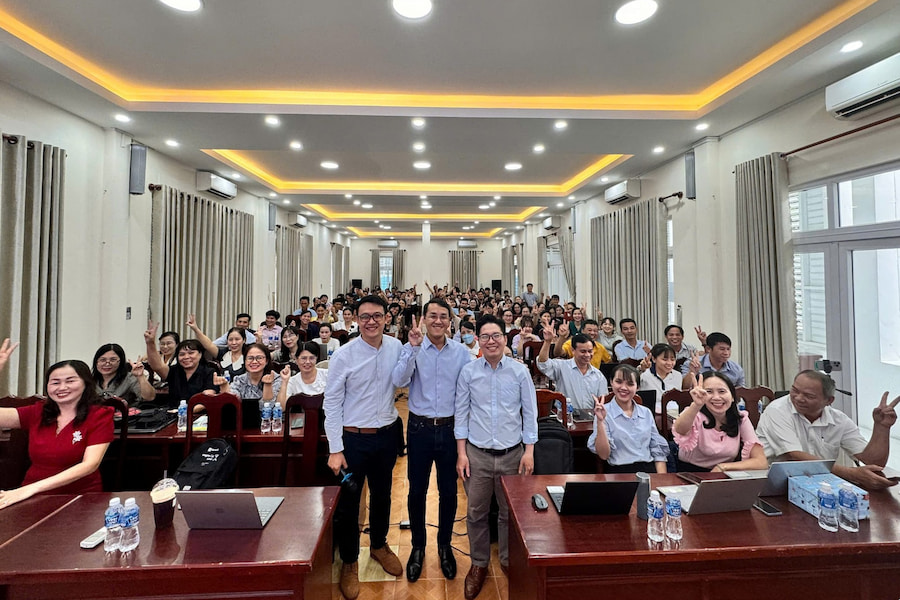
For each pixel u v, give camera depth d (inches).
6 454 88.3
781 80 123.8
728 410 80.7
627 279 241.3
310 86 139.6
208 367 129.6
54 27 107.2
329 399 81.4
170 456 102.8
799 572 53.5
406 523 107.5
